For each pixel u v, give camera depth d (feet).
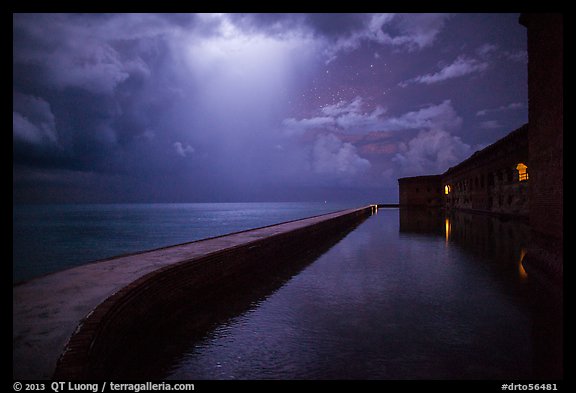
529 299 20.57
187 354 14.03
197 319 18.33
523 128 62.69
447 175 152.35
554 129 22.62
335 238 58.75
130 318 14.14
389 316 18.17
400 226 78.48
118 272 18.56
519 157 66.74
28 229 195.72
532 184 28.30
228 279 24.88
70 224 245.65
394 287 24.22
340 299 21.66
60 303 13.33
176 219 304.71
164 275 17.65
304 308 19.97
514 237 48.75
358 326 16.81
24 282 16.51
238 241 31.58
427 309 19.19
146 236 155.84
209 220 283.18
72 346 9.77
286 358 13.51
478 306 19.47
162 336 15.97
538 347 13.96
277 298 22.25
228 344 14.97
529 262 28.53
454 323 16.92
